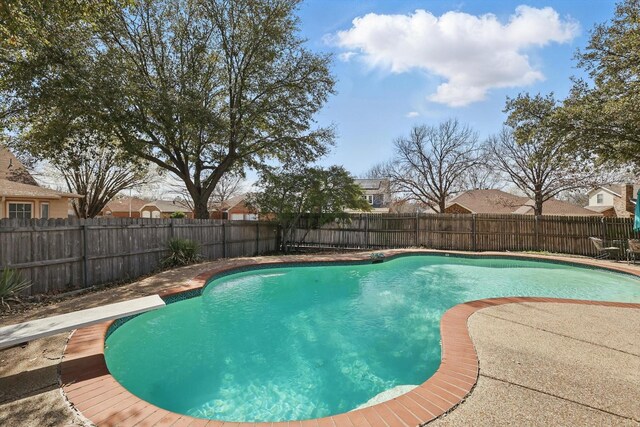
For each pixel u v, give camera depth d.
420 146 24.88
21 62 7.57
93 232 6.83
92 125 9.27
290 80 12.81
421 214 14.28
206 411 3.13
